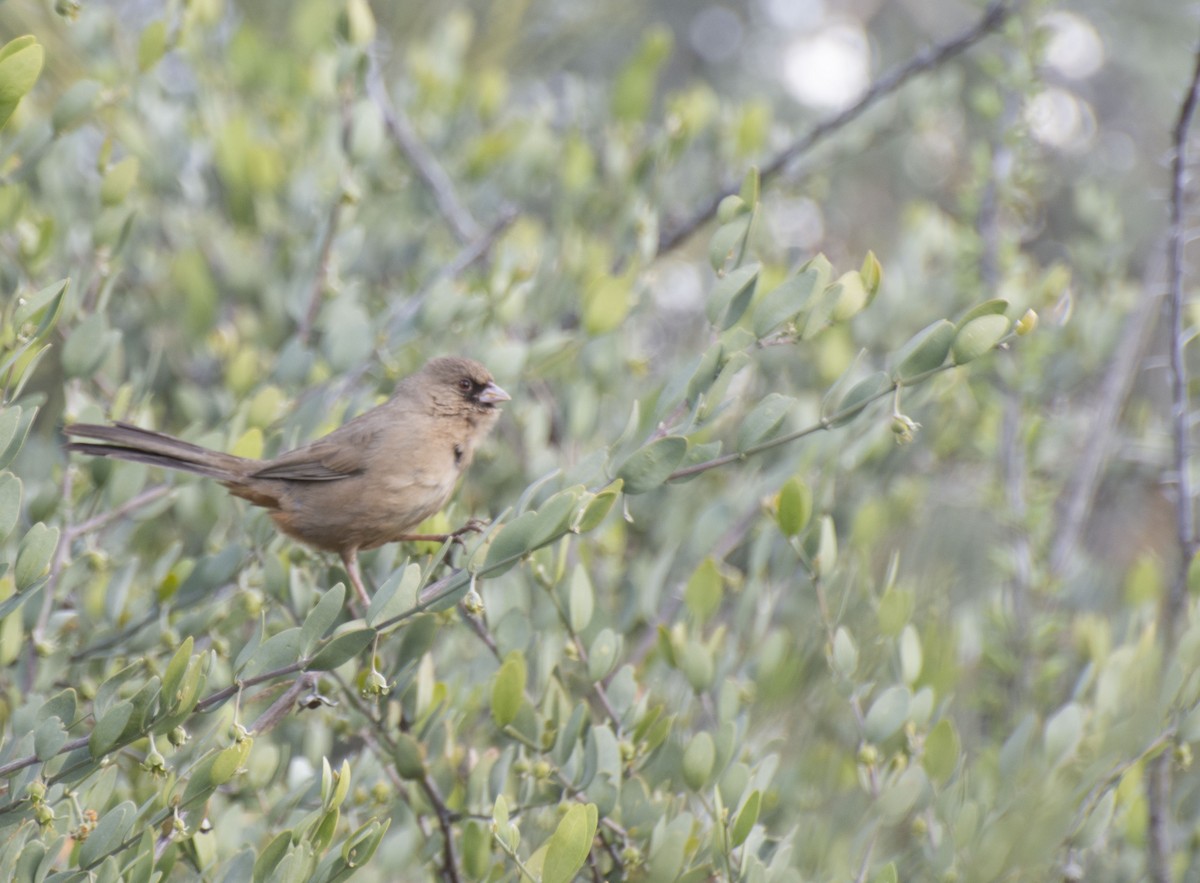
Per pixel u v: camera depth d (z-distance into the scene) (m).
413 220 12.97
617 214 12.24
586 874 7.89
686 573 9.84
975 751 9.20
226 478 8.66
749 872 6.82
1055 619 10.06
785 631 8.86
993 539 10.98
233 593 8.70
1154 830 8.01
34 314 7.03
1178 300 8.47
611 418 11.69
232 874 6.75
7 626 7.87
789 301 7.06
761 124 12.74
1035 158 12.45
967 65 18.84
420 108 13.04
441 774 7.76
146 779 7.75
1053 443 11.51
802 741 8.61
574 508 6.41
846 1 21.62
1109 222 12.41
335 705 7.29
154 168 12.05
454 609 8.09
